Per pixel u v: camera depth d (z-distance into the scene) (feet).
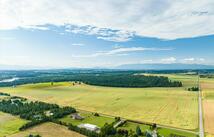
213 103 449.06
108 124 297.12
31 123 301.84
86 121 328.90
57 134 265.75
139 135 257.96
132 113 378.32
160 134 260.62
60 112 367.86
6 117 359.25
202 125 295.48
